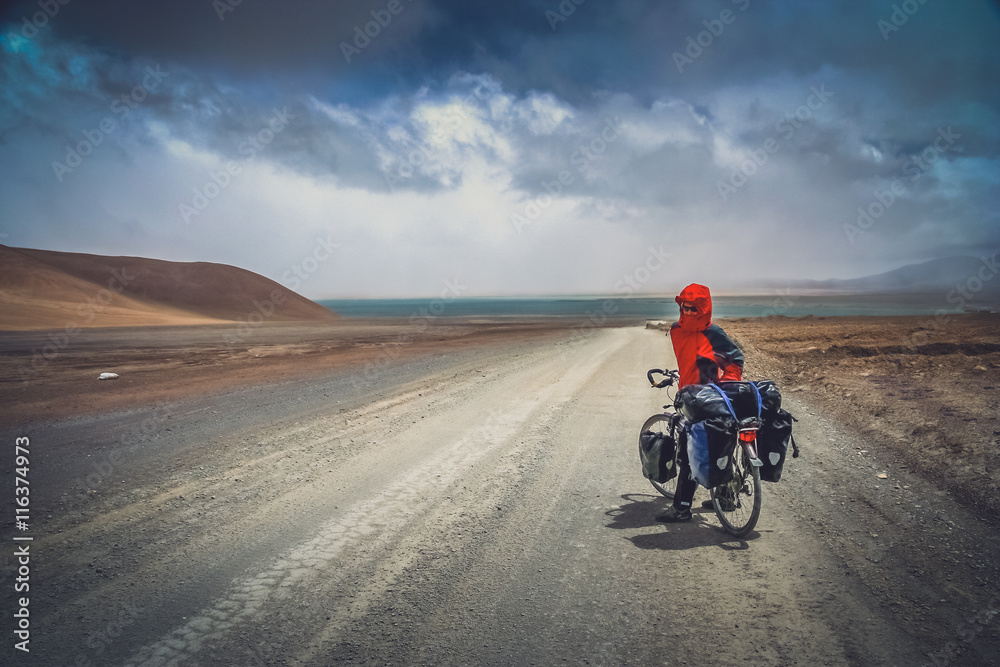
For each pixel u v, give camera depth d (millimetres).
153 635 2777
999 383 9094
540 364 16016
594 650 2594
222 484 5352
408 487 5230
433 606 3045
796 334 26156
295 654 2598
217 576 3449
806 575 3303
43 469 5895
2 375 14734
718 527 4176
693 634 2709
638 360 17047
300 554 3768
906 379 10273
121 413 9117
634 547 3816
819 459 5734
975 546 3580
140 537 4090
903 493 4602
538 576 3395
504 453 6441
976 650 2508
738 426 3750
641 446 4520
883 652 2518
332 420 8328
